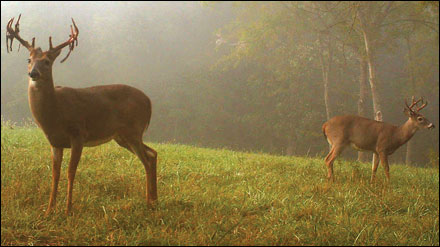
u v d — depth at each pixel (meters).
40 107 4.52
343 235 4.91
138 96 5.25
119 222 4.68
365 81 20.11
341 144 8.72
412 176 9.69
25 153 7.88
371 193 7.04
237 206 5.58
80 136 4.77
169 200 5.48
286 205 5.82
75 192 5.62
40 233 4.25
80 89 4.90
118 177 6.63
